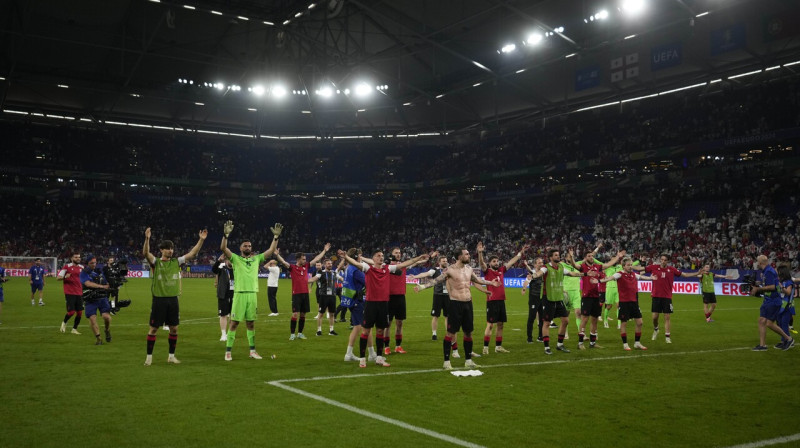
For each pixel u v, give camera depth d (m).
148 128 59.28
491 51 42.28
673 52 38.00
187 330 15.38
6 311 19.84
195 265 58.00
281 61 46.22
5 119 55.38
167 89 49.69
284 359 10.73
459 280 9.98
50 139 60.66
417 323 18.05
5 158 57.78
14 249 53.19
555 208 54.97
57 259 53.31
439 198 66.62
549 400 7.55
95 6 36.50
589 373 9.52
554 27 36.69
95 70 46.16
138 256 56.72
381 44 43.53
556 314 11.93
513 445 5.67
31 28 38.47
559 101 48.94
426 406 7.16
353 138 64.38
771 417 6.76
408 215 66.44
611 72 41.81
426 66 46.84
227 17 35.59
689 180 47.41
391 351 11.91
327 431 6.04
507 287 45.41
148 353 9.89
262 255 11.09
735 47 35.06
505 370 9.77
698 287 34.69
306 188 69.06
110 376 8.83
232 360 10.54
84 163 61.66
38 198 59.84
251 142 66.81
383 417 6.61
